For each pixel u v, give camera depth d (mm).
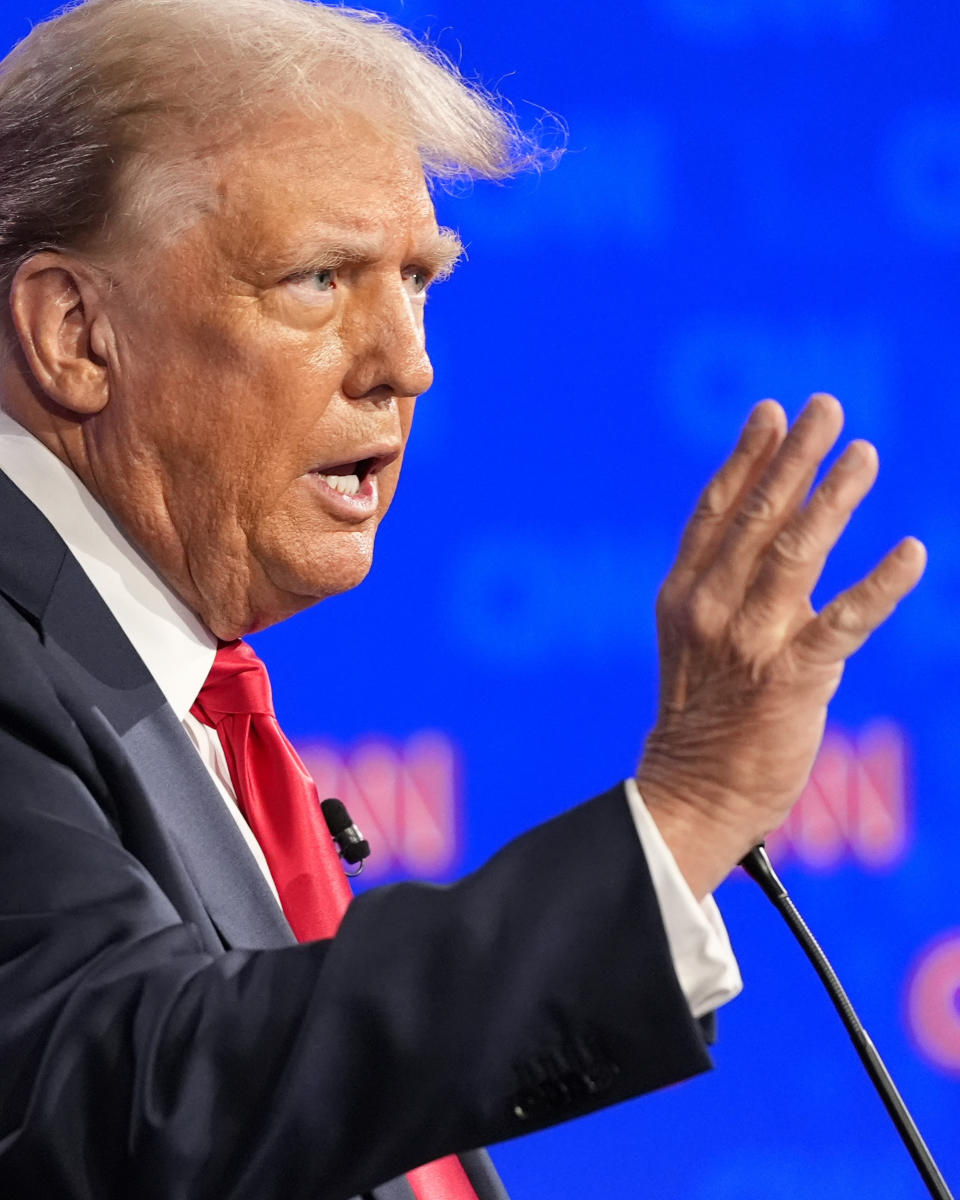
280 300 4496
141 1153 3080
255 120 4438
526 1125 3078
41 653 4031
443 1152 3104
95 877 3447
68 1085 3166
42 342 4539
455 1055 3043
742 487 3307
